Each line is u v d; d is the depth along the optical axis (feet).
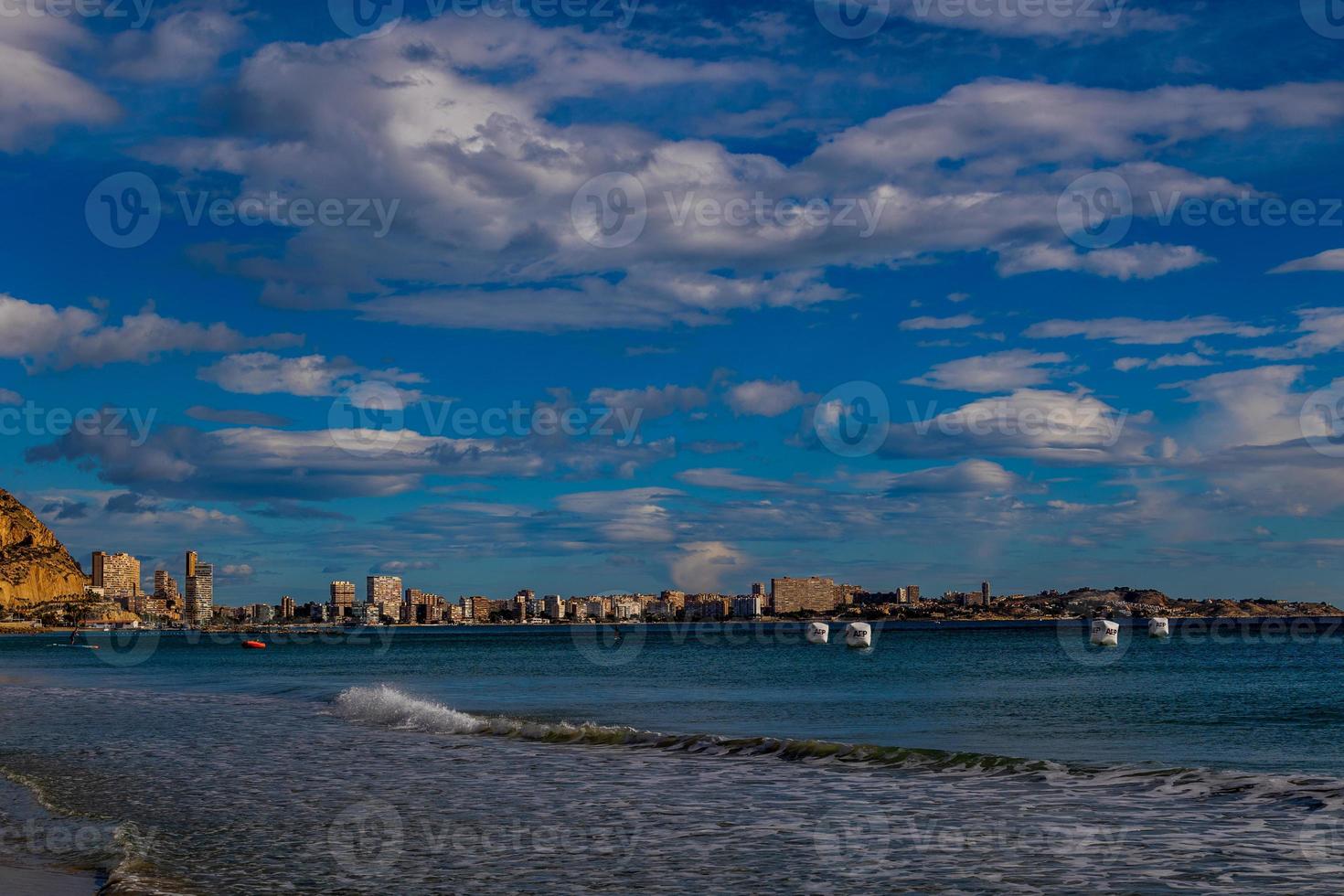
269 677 260.42
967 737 106.52
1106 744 99.35
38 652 533.96
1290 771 80.79
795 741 91.86
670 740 97.60
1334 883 45.52
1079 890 45.16
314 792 72.33
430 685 216.54
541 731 107.55
